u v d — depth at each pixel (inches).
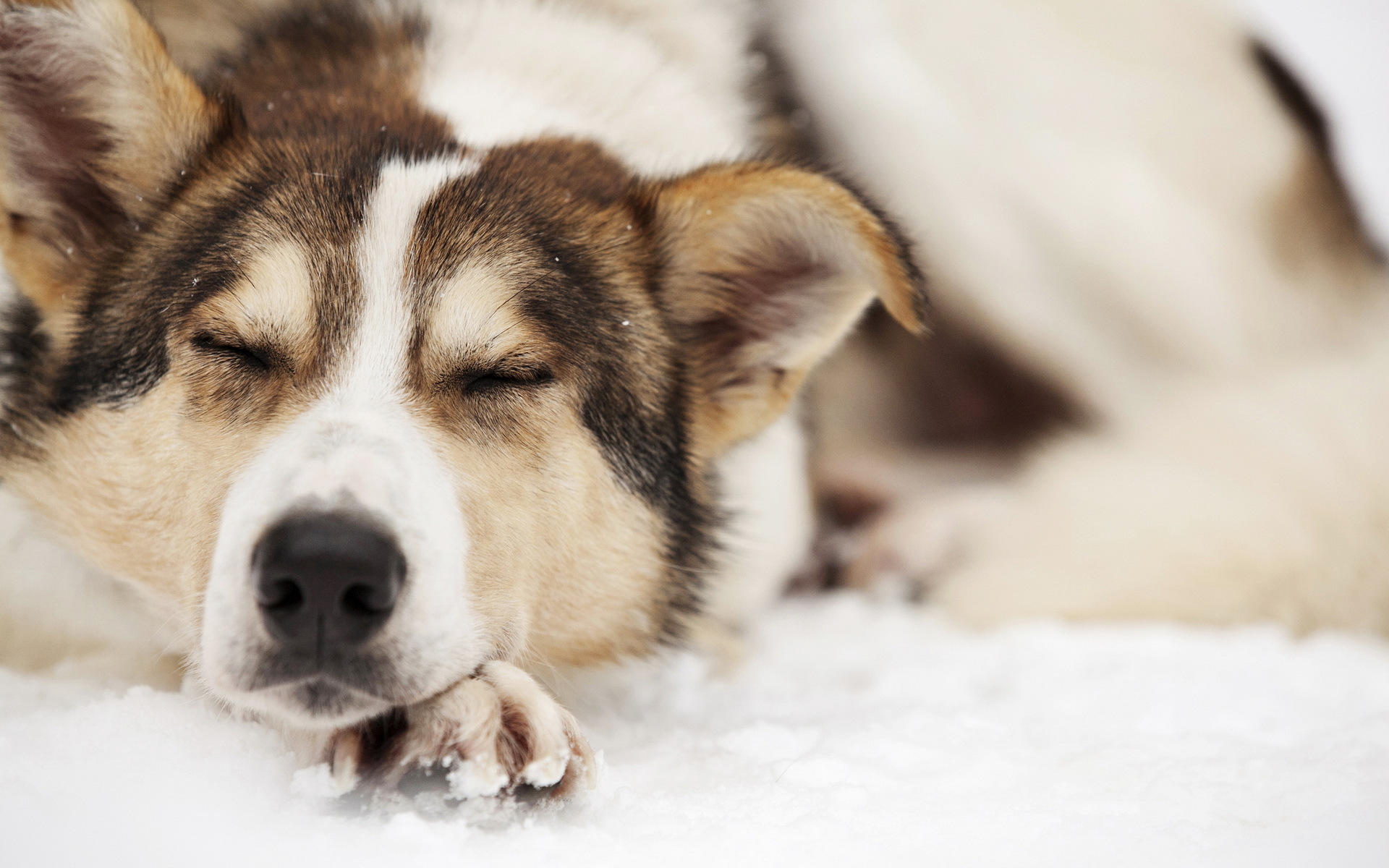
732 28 47.1
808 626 45.4
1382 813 33.4
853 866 31.9
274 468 33.6
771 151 42.9
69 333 36.3
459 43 40.4
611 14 43.1
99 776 32.4
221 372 34.8
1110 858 32.4
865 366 57.4
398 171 35.8
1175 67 56.9
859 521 55.2
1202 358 55.0
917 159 53.7
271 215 35.3
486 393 35.3
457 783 32.6
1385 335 56.5
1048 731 37.2
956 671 41.3
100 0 35.5
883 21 53.5
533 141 38.1
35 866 30.8
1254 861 32.3
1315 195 58.9
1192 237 55.3
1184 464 49.2
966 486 55.5
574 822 32.7
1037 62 54.7
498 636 35.0
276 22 40.4
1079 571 45.9
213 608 33.4
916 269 36.5
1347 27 91.0
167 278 35.5
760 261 38.1
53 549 36.8
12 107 35.8
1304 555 45.6
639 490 37.2
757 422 38.9
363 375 34.7
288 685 33.1
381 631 33.1
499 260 35.5
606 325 36.7
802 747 35.7
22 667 37.7
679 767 34.9
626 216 37.5
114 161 36.4
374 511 33.1
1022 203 54.5
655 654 38.5
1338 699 39.7
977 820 33.1
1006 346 55.9
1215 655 42.5
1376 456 47.5
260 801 32.5
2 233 36.1
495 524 34.9
